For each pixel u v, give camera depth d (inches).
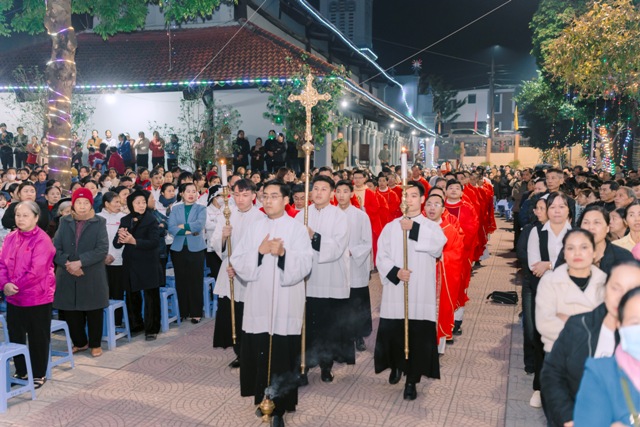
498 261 610.5
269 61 853.2
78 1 638.5
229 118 846.5
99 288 292.7
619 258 200.5
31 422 219.9
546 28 1035.9
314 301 277.4
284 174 513.0
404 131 1797.5
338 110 860.0
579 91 745.0
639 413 103.3
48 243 253.8
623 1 573.9
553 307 169.8
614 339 124.0
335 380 267.4
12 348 240.1
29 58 954.1
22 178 566.3
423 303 245.9
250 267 220.5
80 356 296.7
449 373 275.1
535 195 376.5
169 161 834.8
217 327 295.3
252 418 224.4
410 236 248.1
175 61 892.6
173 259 355.6
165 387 255.6
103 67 905.5
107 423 219.3
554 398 129.2
